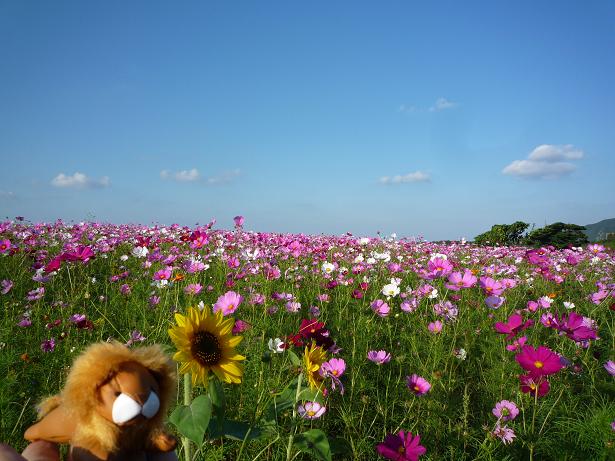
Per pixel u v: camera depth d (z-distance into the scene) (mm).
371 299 2504
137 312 1970
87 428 546
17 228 4258
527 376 1208
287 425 1097
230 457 1131
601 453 1193
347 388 1479
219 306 1232
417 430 1282
